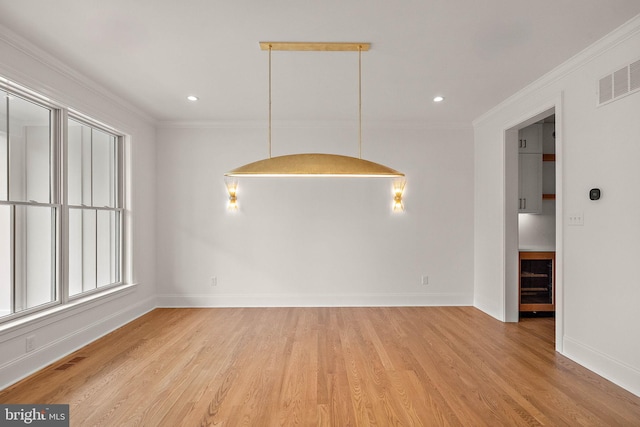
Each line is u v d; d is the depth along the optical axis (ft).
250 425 7.09
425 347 11.46
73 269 11.83
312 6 7.70
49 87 9.98
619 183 8.75
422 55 10.03
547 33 8.82
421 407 7.78
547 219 17.21
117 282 14.38
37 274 10.11
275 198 17.04
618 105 8.77
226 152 16.99
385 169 7.02
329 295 17.02
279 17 8.14
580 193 10.03
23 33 8.75
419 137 17.21
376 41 9.25
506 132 14.26
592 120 9.58
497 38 9.09
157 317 15.06
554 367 9.87
